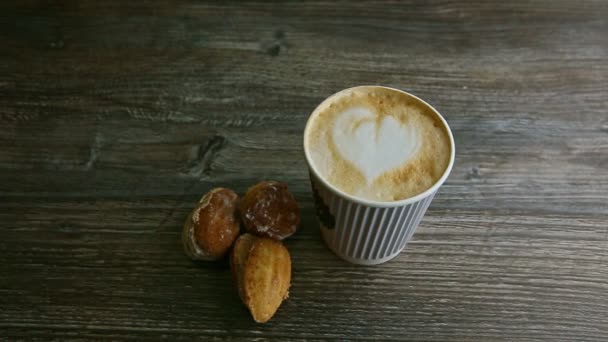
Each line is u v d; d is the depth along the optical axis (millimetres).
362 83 497
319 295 373
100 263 385
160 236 398
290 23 547
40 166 435
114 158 440
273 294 355
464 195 423
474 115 473
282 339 356
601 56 518
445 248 395
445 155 358
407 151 358
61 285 375
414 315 366
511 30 542
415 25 546
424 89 493
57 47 522
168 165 437
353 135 364
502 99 485
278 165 437
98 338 354
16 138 452
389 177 347
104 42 528
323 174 348
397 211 338
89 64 509
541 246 397
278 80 499
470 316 366
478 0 566
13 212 408
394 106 381
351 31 541
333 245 385
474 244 397
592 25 545
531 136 459
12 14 549
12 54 515
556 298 373
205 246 370
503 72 505
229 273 382
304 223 406
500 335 359
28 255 388
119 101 481
